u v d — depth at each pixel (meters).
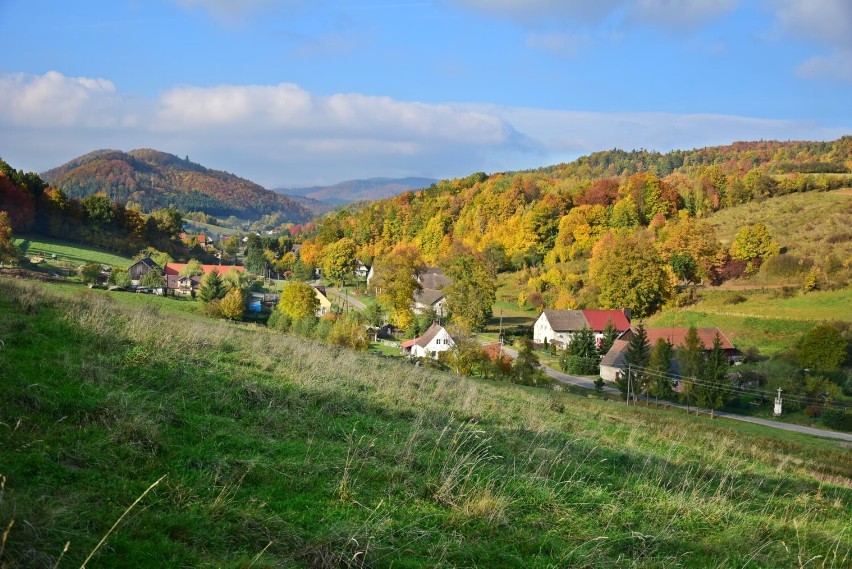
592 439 15.22
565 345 75.88
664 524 9.33
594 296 89.31
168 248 128.12
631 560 7.79
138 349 12.66
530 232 120.69
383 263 96.50
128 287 76.38
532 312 96.00
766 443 25.08
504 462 10.83
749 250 89.00
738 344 64.56
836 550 9.30
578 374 64.88
